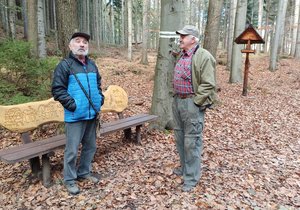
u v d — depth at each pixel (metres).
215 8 8.37
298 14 22.50
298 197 3.31
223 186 3.48
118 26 44.00
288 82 12.60
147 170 3.90
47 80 5.77
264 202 3.18
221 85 11.36
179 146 3.55
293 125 6.32
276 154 4.64
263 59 20.64
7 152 3.27
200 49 3.06
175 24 4.88
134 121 4.69
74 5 5.39
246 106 7.93
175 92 3.29
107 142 4.95
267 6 27.56
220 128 5.92
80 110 3.15
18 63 5.50
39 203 3.22
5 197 3.41
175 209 3.00
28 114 3.81
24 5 18.92
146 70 14.81
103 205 3.10
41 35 10.02
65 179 3.37
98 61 16.73
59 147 3.49
